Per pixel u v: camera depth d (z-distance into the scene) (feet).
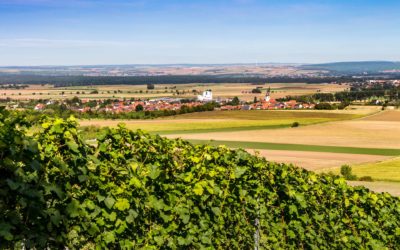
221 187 24.79
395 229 36.55
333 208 32.78
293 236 28.81
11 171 13.66
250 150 239.09
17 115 15.07
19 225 13.96
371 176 171.32
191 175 22.31
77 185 16.55
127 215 18.20
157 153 21.13
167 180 21.45
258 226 27.35
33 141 14.43
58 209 15.34
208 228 23.43
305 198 30.40
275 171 28.81
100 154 18.21
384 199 36.86
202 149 25.96
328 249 32.24
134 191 18.83
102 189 16.98
